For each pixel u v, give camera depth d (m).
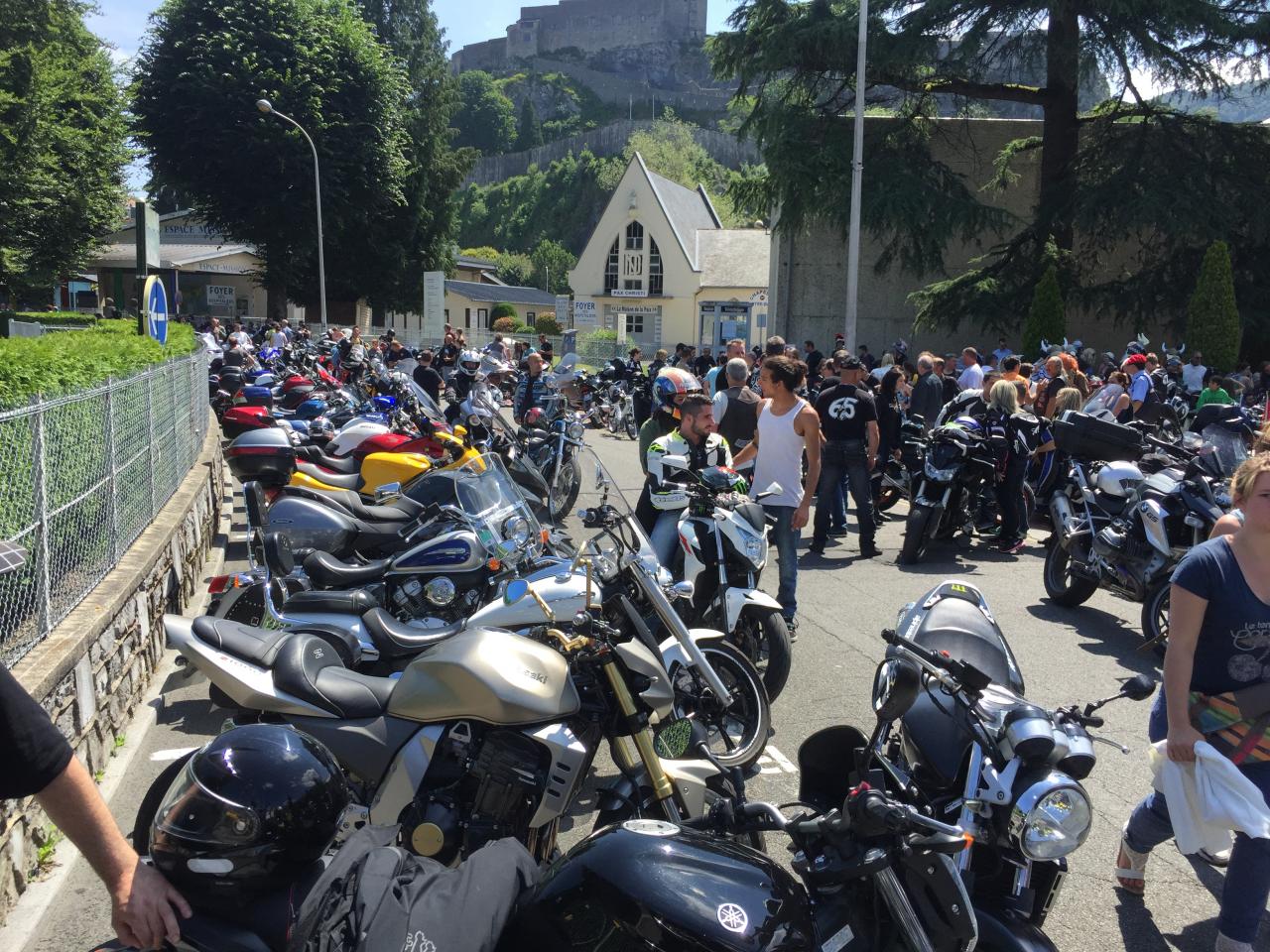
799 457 6.81
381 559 6.08
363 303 55.00
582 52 186.38
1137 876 3.85
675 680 4.30
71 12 36.62
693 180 120.62
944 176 27.42
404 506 6.55
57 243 34.47
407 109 54.38
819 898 2.66
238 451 7.66
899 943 2.55
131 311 44.69
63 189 33.38
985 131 31.62
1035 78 28.19
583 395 22.33
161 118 42.72
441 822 3.38
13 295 34.06
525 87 174.25
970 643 3.54
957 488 9.23
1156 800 3.72
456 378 14.79
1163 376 17.42
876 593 8.21
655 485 5.94
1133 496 6.98
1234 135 26.20
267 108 36.75
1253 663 3.30
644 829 2.51
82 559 5.08
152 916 1.91
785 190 27.09
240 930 2.03
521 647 3.42
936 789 2.96
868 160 26.98
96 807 1.86
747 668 4.76
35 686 3.77
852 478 9.49
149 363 7.93
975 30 25.70
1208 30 24.53
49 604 4.45
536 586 4.09
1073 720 2.90
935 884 2.45
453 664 3.36
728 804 2.78
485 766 3.38
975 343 31.48
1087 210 25.59
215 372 18.95
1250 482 3.25
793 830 2.65
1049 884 2.87
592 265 65.00
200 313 54.59
